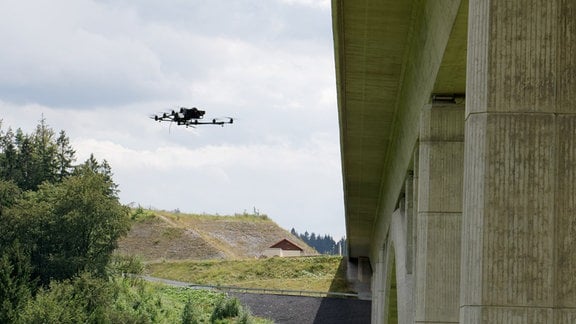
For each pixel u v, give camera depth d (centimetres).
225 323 11488
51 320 9831
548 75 1706
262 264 15075
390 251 5834
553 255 1692
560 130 1703
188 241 19512
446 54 2500
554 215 1697
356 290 13462
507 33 1712
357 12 3098
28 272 10606
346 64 3672
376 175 6075
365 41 3378
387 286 6303
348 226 9044
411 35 3228
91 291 10675
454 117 2938
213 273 15112
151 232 19725
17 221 12225
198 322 11425
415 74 3284
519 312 1689
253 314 12375
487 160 1711
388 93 4022
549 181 1700
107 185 12950
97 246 12400
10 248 10831
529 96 1708
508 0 1712
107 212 12431
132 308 11612
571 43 1705
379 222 7338
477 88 1731
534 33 1709
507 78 1711
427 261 2939
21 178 15538
